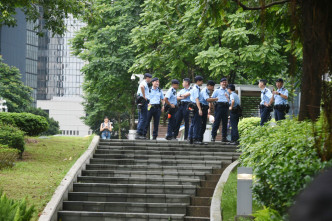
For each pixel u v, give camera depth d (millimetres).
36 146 19234
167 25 26656
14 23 20844
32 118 22109
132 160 15961
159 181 13945
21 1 19625
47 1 19859
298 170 6645
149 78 19000
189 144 17828
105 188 13336
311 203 886
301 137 7863
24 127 21984
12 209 7809
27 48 170625
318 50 5227
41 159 16797
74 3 20062
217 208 10281
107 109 45250
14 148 16594
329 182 888
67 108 192750
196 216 11930
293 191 6395
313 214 878
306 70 5516
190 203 12477
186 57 27391
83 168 15195
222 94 18312
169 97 19078
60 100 197750
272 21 9164
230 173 13352
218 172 14922
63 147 19141
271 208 6848
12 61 141750
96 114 62531
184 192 13164
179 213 12023
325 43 5164
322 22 5176
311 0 5418
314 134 5746
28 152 17922
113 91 40688
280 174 6820
